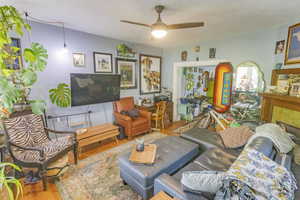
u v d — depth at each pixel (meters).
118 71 3.77
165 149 2.03
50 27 2.69
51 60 2.75
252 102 3.03
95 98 3.22
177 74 4.63
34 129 2.29
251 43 3.01
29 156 1.94
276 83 2.58
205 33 3.07
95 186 1.90
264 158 1.13
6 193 1.66
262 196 0.85
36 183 1.95
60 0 1.80
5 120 1.98
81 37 3.08
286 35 2.48
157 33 1.95
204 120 3.67
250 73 3.05
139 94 4.34
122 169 1.81
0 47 1.55
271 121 2.56
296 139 1.82
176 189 1.18
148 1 1.81
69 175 2.11
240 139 2.05
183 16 2.25
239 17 2.29
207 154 1.92
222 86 3.06
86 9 2.05
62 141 2.30
